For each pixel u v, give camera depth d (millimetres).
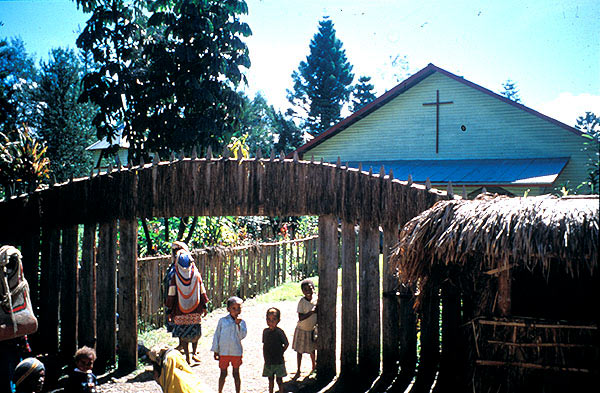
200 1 12664
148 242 10984
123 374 6918
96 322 7281
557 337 4703
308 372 7113
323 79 46344
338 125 19375
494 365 4855
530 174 15250
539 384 4738
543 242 4398
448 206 5156
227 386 6555
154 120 12891
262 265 12695
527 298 5492
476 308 5133
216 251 10734
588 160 15570
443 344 6125
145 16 13820
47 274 7418
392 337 6621
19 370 4160
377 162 19016
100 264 7258
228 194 7051
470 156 18062
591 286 5254
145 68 13562
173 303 7340
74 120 31812
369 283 6770
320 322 6875
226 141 13086
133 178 7195
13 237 7492
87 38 12852
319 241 6953
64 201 7406
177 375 4309
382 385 6250
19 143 11250
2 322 4852
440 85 18547
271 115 62188
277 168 7020
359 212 6793
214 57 12633
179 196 7105
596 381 4562
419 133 18797
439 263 5562
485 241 4660
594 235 4281
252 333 9000
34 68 32062
